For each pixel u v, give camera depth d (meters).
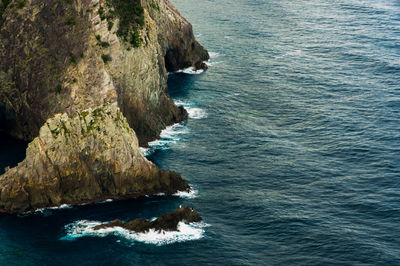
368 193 86.06
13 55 103.88
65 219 78.81
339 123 111.62
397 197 84.75
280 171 93.19
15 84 103.56
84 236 74.94
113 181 84.88
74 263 69.50
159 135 105.94
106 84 95.25
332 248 72.62
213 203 83.56
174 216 77.25
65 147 82.50
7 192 79.94
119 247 72.69
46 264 69.19
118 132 85.00
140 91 102.31
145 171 85.94
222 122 112.38
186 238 74.69
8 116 104.00
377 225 77.75
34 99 100.75
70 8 101.06
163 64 112.69
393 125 110.31
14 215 79.31
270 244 73.75
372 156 98.06
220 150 100.44
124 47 99.25
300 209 81.88
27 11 104.50
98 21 97.81
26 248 72.12
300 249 72.62
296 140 104.81
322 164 95.56
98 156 84.06
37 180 80.81
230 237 75.12
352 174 92.12
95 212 80.75
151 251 72.00
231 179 90.62
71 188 83.25
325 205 83.00
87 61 97.00
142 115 103.06
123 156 84.50
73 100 96.25
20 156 95.75
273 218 79.50
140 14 104.62
